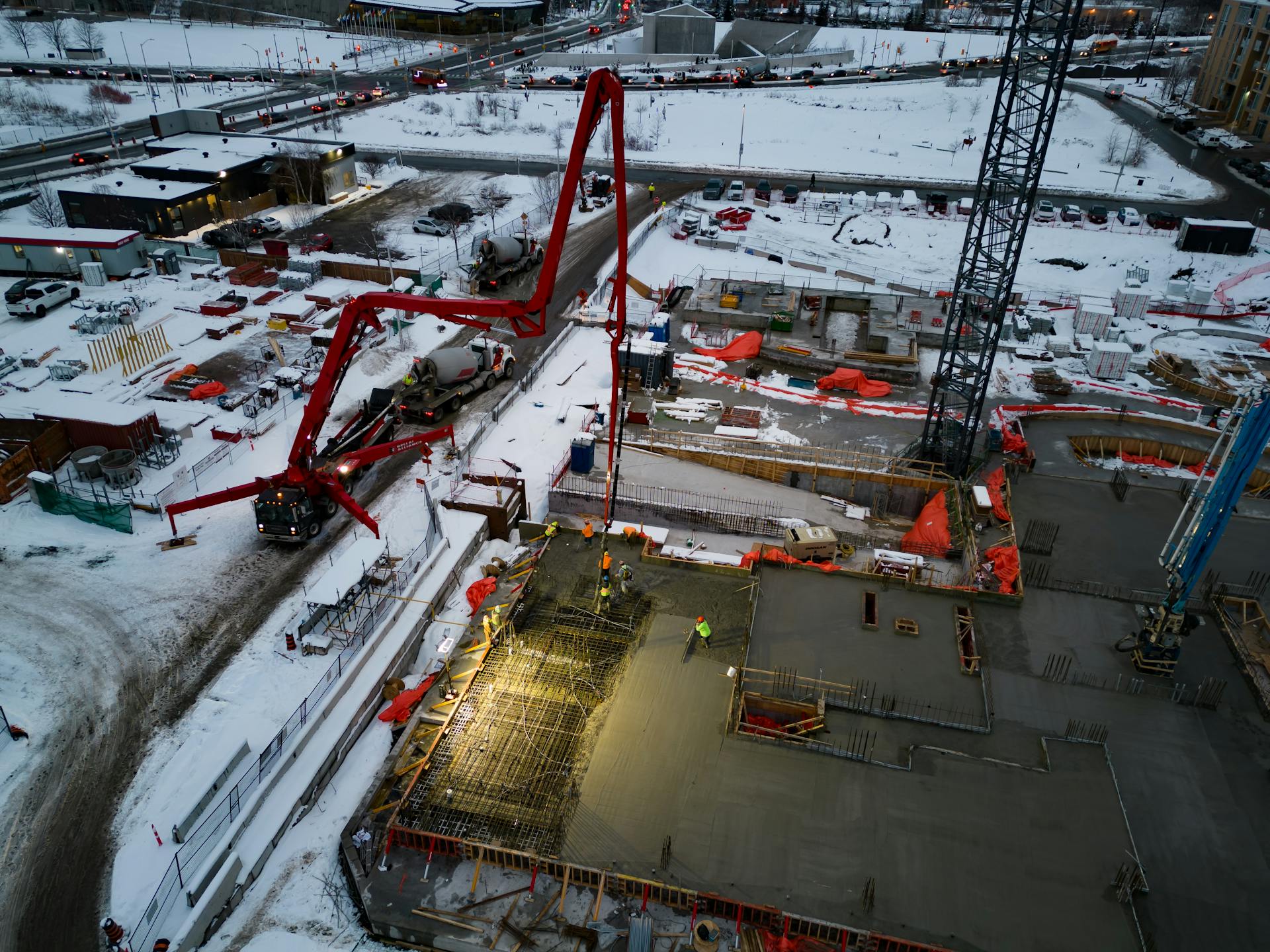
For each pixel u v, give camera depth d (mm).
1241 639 35219
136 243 69812
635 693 32375
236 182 82375
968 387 46500
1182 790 29062
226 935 25219
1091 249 83500
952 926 24594
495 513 42250
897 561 41406
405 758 30000
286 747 29688
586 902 25672
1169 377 59375
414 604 36844
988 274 44094
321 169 86688
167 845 27062
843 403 55344
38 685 33094
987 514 42969
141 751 30453
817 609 36781
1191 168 106375
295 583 38844
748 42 158625
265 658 34438
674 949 24500
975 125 120812
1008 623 36000
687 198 94562
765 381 58125
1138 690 32844
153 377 54375
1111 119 122562
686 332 64812
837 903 25094
